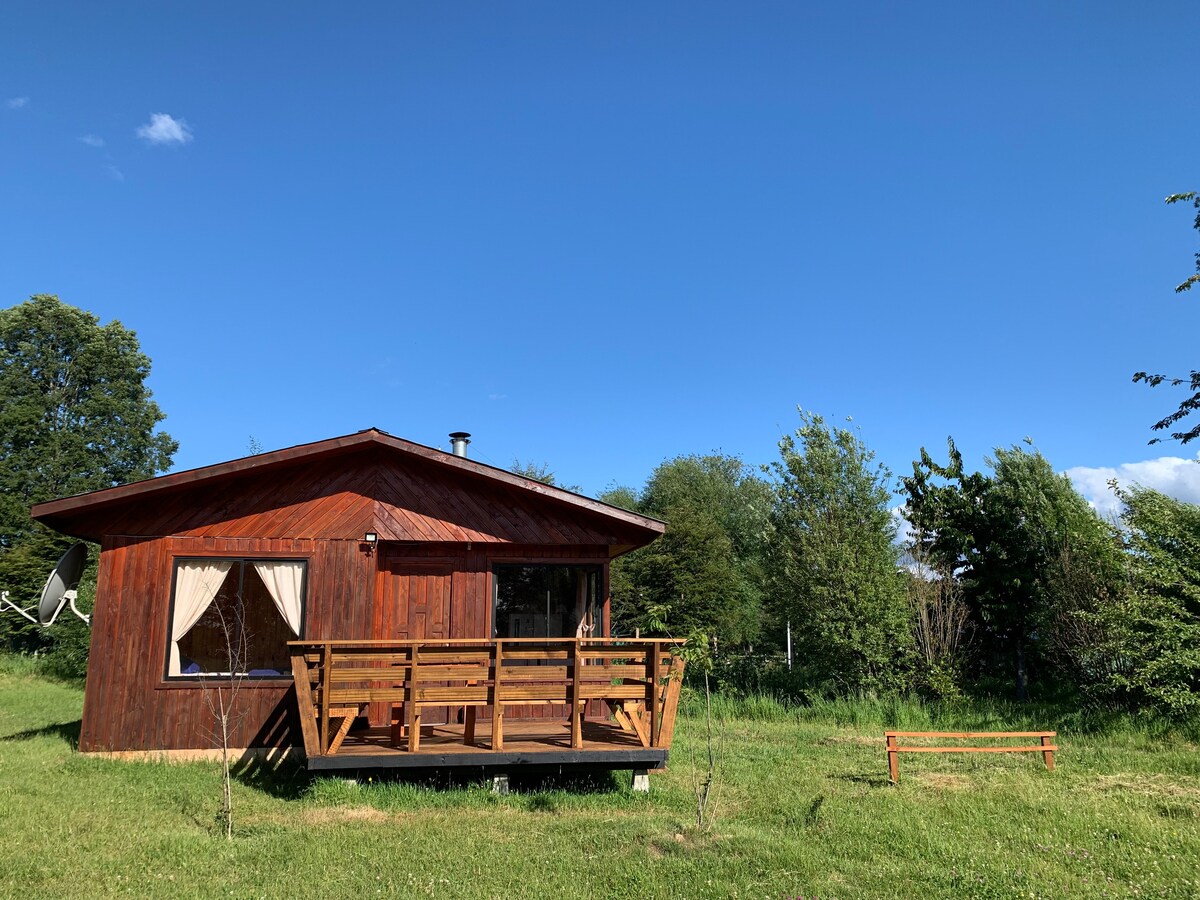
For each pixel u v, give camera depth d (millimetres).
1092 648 15391
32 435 38656
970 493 19188
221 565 11461
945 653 17781
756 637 29188
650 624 8680
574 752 9141
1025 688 18297
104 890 5996
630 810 8625
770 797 9172
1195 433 13734
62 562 12219
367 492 11969
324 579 11602
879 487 19094
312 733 8977
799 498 19438
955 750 10141
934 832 7551
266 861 6723
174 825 7781
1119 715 14172
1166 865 6566
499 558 12336
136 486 10828
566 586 12500
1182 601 14406
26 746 11391
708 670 8492
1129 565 15164
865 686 17594
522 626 12250
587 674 9445
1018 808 8422
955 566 19281
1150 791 9156
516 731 10484
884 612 17891
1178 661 13312
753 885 6188
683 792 9453
